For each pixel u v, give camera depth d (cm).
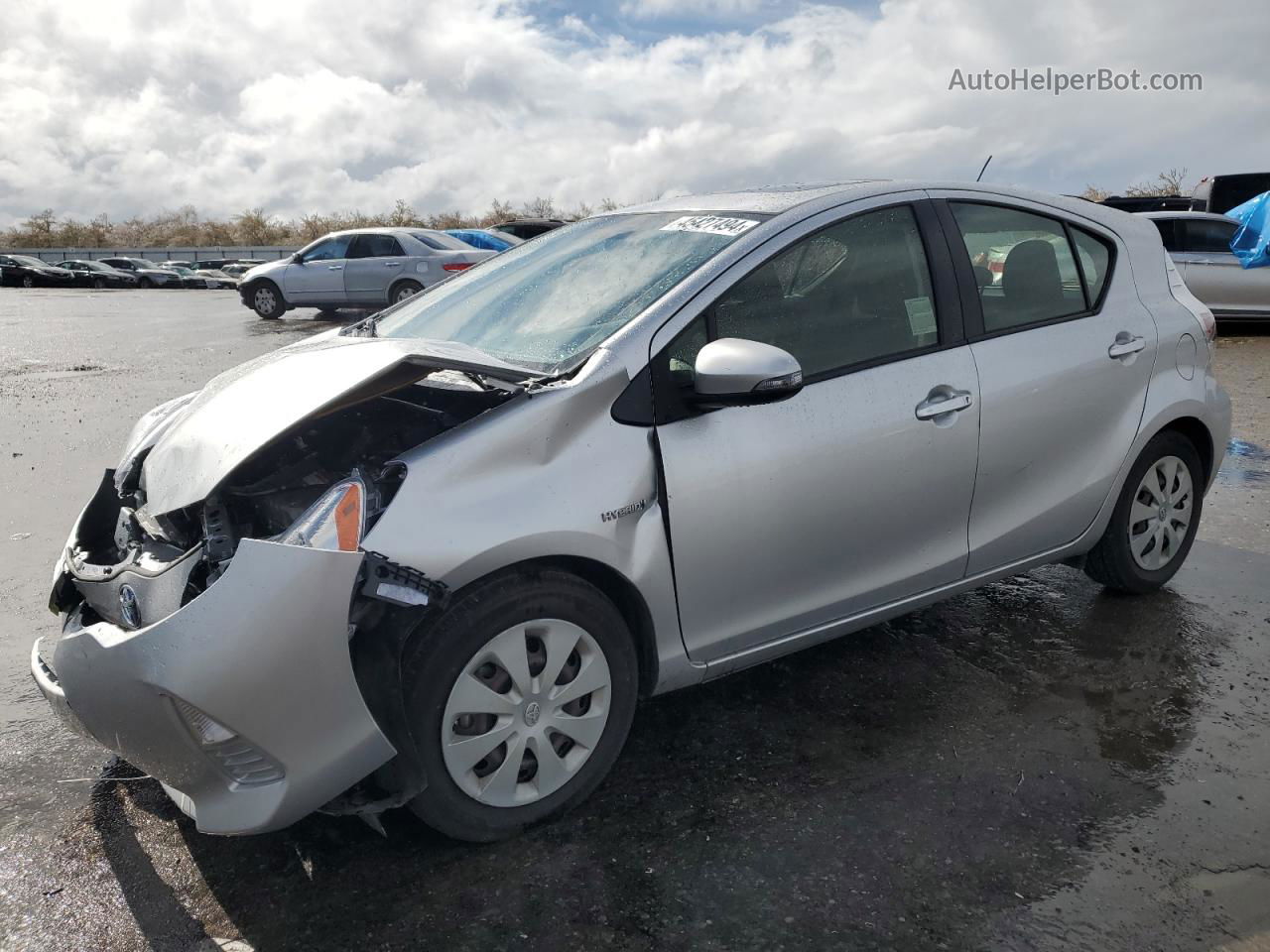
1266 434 700
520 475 246
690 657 282
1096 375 354
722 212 324
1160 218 1192
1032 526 347
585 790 267
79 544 284
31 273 3638
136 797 282
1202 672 345
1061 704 324
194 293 3183
